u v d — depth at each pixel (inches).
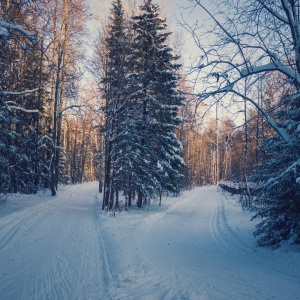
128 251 326.0
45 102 1059.3
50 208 668.1
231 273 267.1
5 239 365.4
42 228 445.4
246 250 360.5
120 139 690.8
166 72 666.2
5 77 600.4
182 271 270.1
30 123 977.5
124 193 729.0
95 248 346.0
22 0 285.7
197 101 259.4
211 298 205.5
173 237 441.4
